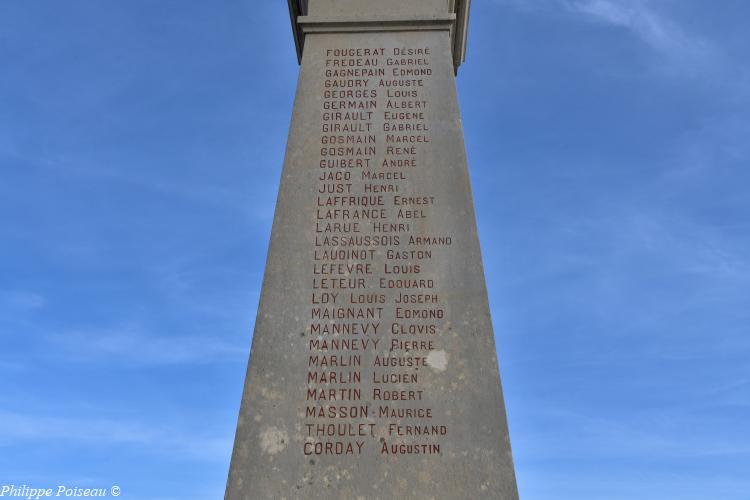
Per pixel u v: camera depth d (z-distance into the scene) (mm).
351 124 5738
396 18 6164
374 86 5910
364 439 4543
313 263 5152
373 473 4438
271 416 4621
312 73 5980
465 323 4902
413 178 5480
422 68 5984
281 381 4734
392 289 5047
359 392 4699
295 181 5484
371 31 6164
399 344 4855
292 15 6906
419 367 4770
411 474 4430
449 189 5422
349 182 5477
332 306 4996
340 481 4418
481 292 5008
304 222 5312
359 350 4836
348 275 5102
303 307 4992
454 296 5000
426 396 4672
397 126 5719
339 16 6215
